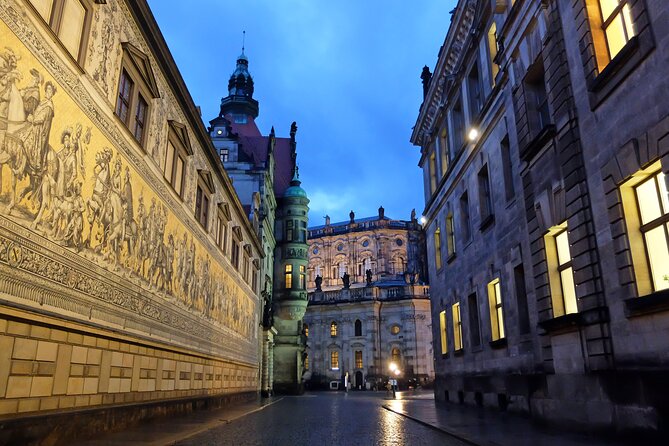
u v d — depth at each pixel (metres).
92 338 12.82
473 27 24.34
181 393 20.72
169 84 19.09
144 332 16.16
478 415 19.89
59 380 11.20
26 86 9.75
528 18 17.08
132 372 15.48
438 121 31.91
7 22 9.15
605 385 12.12
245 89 85.31
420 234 107.94
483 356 22.75
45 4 10.66
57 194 10.83
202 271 23.97
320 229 114.12
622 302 11.65
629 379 11.28
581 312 13.03
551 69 15.22
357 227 109.75
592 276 12.74
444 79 29.75
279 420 20.78
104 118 13.25
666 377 10.10
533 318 16.86
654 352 10.52
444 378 30.38
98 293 12.81
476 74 25.91
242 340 35.62
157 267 17.50
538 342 16.45
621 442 11.28
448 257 29.22
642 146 11.06
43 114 10.31
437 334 32.28
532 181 16.77
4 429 9.19
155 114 17.61
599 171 12.76
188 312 21.45
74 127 11.64
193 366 22.55
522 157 17.30
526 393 17.66
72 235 11.49
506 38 19.09
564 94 14.38
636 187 11.80
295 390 60.72
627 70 11.55
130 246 15.03
